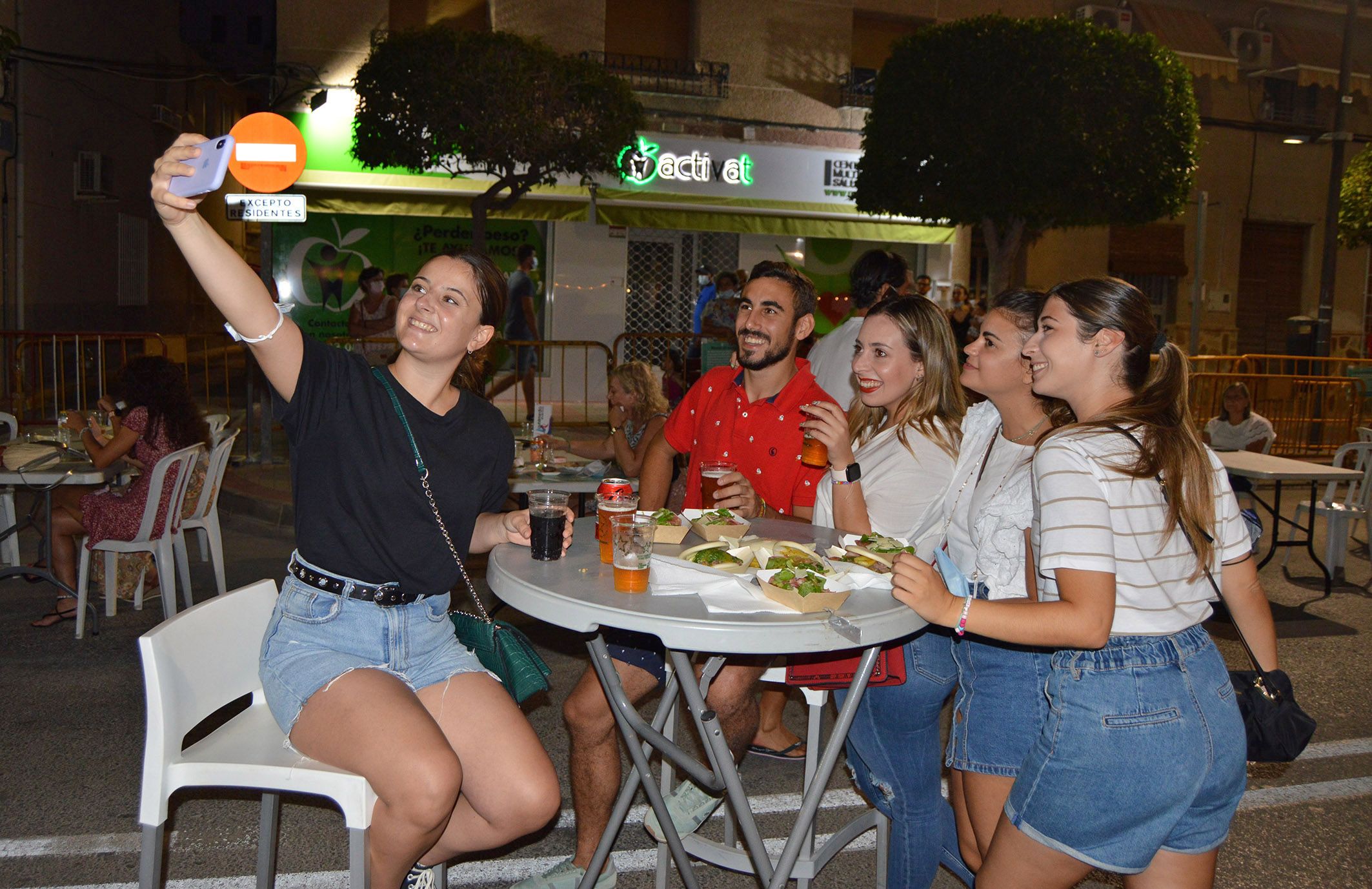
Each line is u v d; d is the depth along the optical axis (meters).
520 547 2.86
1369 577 7.79
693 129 14.82
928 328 2.95
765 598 2.36
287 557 7.34
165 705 2.29
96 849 3.34
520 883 3.09
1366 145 17.59
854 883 3.35
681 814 3.28
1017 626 2.05
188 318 20.75
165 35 18.80
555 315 14.96
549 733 4.44
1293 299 19.80
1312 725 2.20
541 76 9.84
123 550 5.43
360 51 13.50
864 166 12.21
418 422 2.57
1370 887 3.39
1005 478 2.64
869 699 2.80
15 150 12.78
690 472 3.84
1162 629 2.08
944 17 16.30
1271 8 18.98
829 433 2.96
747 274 14.28
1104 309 2.18
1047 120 10.62
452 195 13.57
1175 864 2.15
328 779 2.28
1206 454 2.14
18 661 5.04
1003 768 2.52
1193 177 11.37
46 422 10.05
